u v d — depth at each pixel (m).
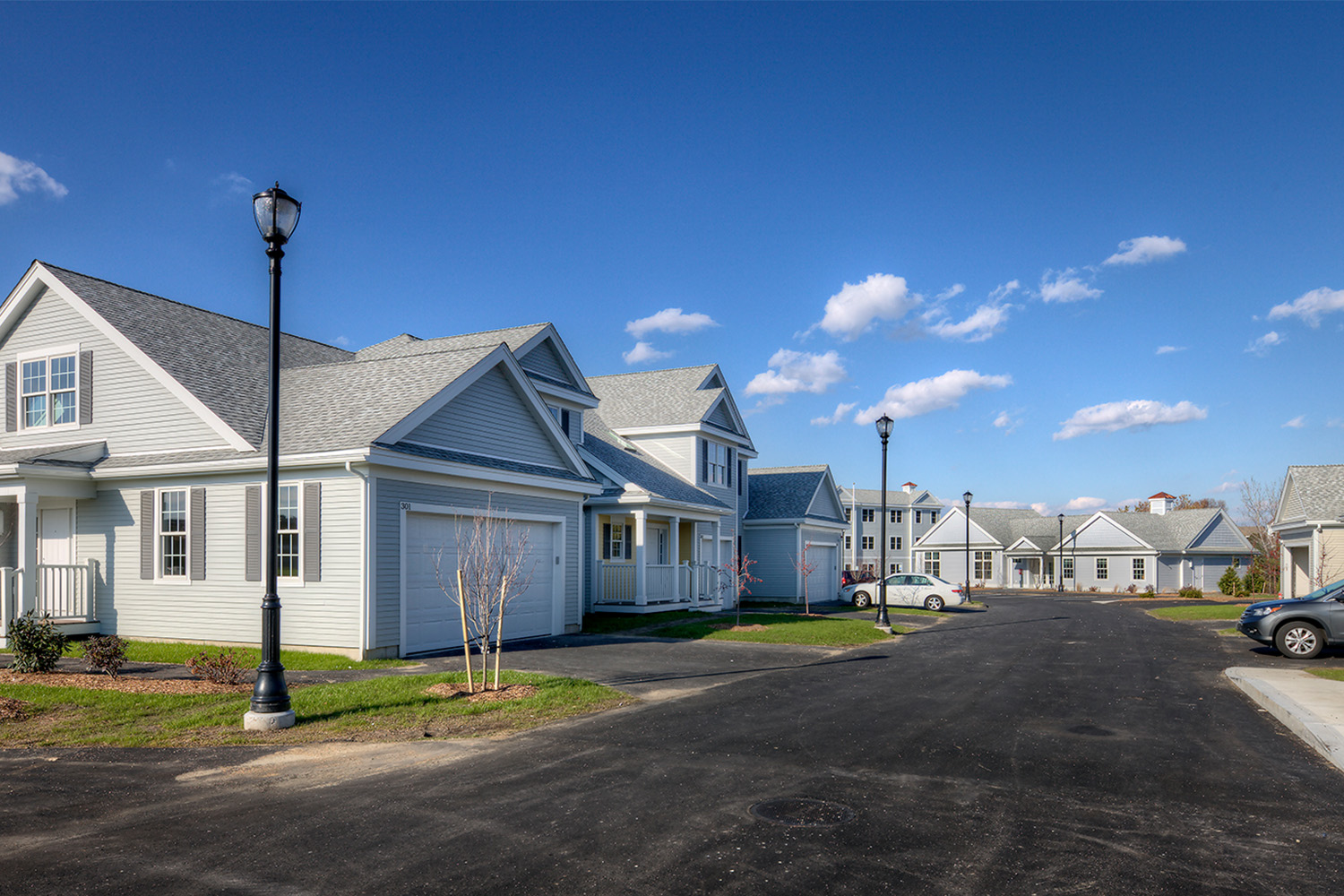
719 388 33.94
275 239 10.05
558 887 5.16
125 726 9.77
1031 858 5.71
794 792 7.23
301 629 15.45
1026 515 73.88
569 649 17.41
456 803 6.89
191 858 5.66
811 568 31.75
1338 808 6.93
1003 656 17.81
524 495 19.17
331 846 5.89
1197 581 61.53
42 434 19.23
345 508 15.15
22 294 19.30
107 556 17.86
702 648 18.19
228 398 17.84
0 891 5.12
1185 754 8.78
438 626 16.62
